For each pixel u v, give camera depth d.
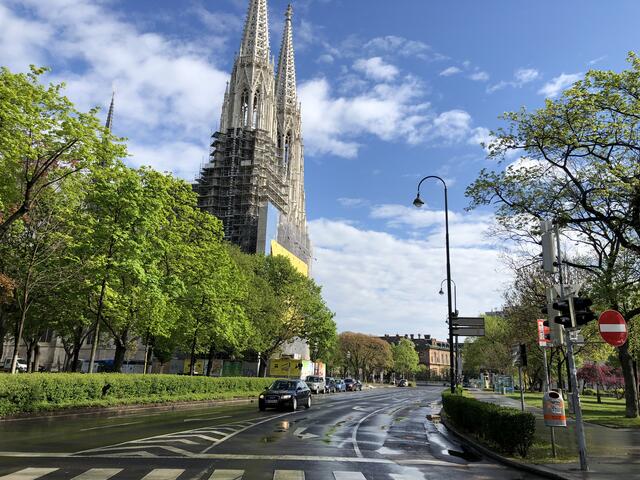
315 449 12.84
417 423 22.30
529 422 12.34
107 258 25.92
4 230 21.33
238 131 98.31
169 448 11.95
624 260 21.58
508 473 10.51
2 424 16.20
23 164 22.56
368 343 113.75
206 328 36.38
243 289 41.75
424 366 153.25
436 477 9.67
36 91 20.03
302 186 120.75
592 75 18.78
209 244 36.28
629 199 18.64
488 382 91.25
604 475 9.91
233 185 90.44
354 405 34.50
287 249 92.38
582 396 69.75
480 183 21.66
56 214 26.64
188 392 31.27
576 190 20.42
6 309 33.09
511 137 21.03
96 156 22.81
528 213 21.17
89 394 22.89
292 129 121.81
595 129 18.97
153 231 29.20
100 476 8.50
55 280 28.28
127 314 29.67
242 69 103.44
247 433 15.67
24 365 71.50
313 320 55.06
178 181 34.84
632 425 21.86
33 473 8.60
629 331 28.08
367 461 11.32
